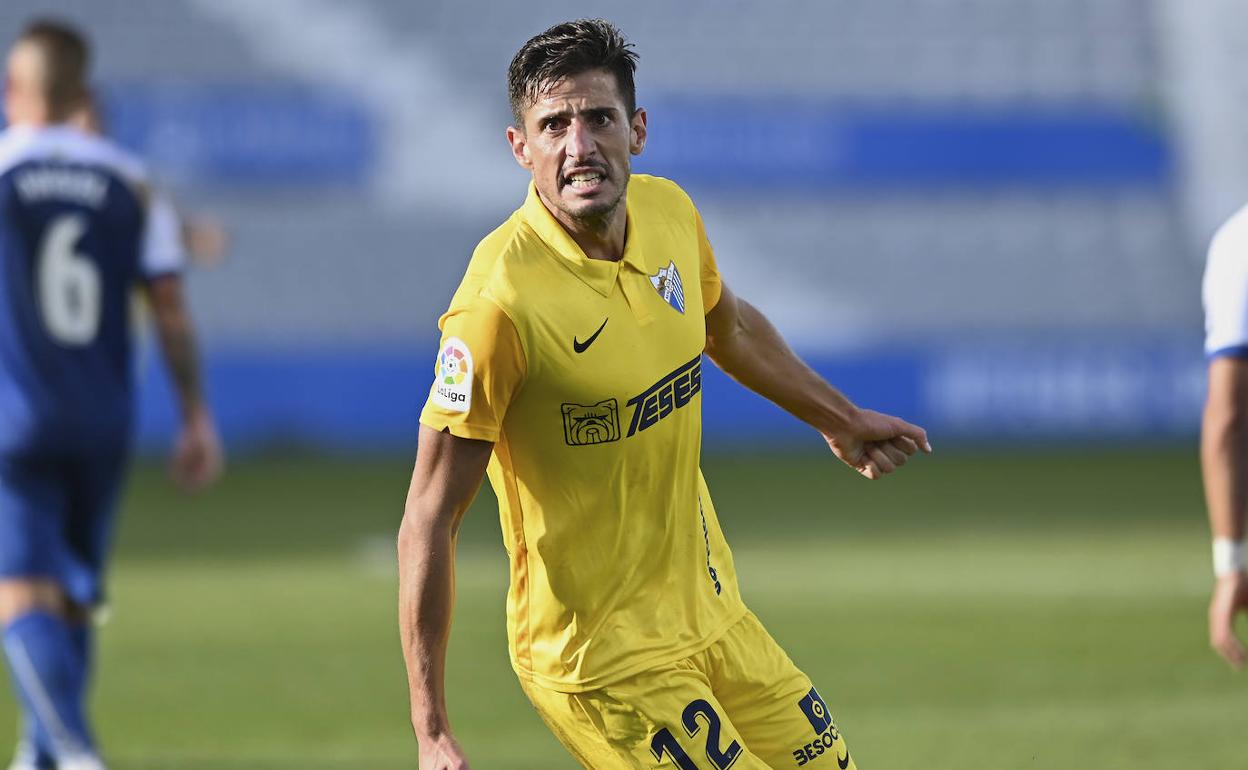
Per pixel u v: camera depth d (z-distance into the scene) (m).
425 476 12.16
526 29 77.50
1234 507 13.18
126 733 23.42
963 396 70.19
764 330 14.52
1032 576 37.97
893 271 75.25
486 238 12.45
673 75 78.06
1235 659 13.23
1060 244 75.75
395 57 76.19
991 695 25.33
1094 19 80.06
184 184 73.44
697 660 12.95
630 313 12.36
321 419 66.88
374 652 29.98
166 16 76.44
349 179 74.50
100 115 20.69
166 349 20.45
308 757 21.88
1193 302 75.94
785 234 75.12
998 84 78.88
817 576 38.25
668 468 12.71
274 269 73.19
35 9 76.38
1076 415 70.31
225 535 46.53
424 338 72.50
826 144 75.50
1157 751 21.36
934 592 35.84
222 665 28.83
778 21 79.50
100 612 19.88
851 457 14.74
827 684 26.38
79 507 19.81
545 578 12.71
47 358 19.28
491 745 22.66
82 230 19.55
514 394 12.15
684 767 12.57
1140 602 34.34
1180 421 70.56
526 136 12.27
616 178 12.09
